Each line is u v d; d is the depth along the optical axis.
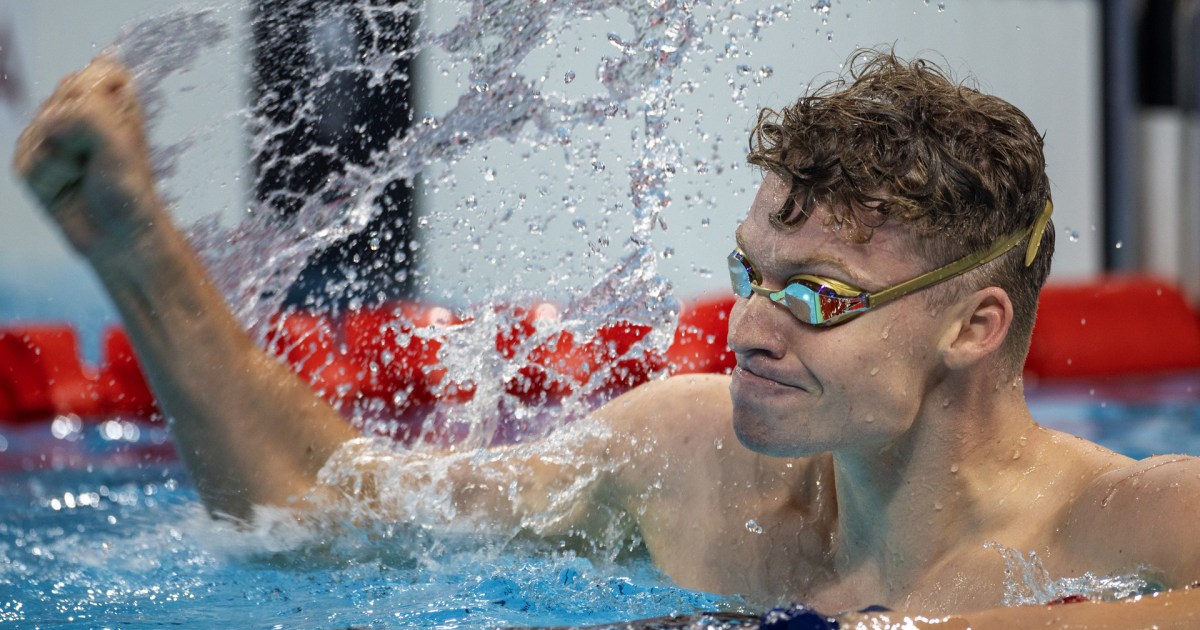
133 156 4.52
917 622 3.49
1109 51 21.95
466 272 6.52
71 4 20.80
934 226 3.77
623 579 4.97
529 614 4.58
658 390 5.17
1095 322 16.17
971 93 4.07
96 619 4.80
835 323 3.74
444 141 6.40
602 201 6.21
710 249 12.55
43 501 8.49
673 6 5.91
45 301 21.23
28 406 12.33
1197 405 13.37
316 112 6.30
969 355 3.93
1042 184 4.05
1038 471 4.21
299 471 5.03
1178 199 21.66
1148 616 3.44
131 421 12.28
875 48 5.19
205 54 6.12
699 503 4.84
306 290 8.19
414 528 5.09
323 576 5.19
